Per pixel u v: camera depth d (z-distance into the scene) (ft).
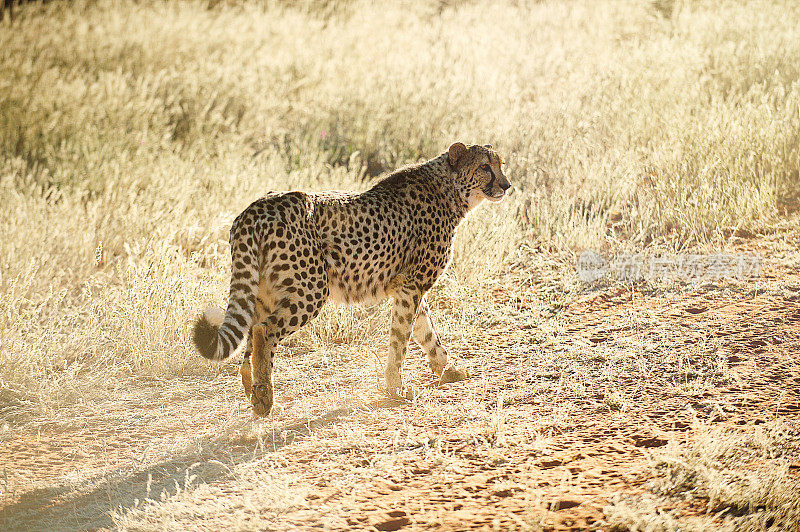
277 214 25.84
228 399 29.12
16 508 21.58
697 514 19.34
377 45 85.30
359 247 27.40
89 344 33.35
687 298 36.09
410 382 30.14
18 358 29.86
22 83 67.56
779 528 18.12
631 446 23.39
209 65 74.69
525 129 58.29
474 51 78.38
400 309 28.81
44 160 58.49
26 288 36.52
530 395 27.89
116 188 53.52
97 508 21.47
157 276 35.22
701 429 23.80
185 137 64.28
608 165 50.67
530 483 21.49
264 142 64.49
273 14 98.84
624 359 30.27
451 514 20.10
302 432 25.95
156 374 31.19
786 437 22.62
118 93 65.98
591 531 18.86
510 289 39.99
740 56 64.49
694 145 50.21
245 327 25.20
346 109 65.31
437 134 60.85
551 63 72.95
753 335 31.30
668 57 66.49
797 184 47.60
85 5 99.96
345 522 19.97
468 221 43.68
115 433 26.66
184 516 20.66
